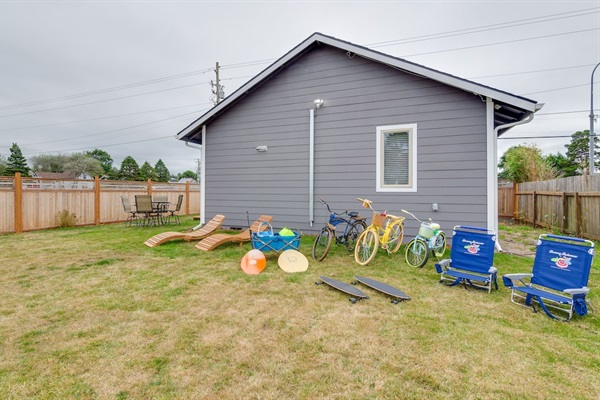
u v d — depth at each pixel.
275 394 1.84
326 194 7.10
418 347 2.38
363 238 5.06
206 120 8.09
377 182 6.60
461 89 5.89
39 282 3.97
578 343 2.45
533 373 2.06
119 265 4.81
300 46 7.03
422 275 4.30
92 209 10.27
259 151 7.80
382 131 6.56
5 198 8.12
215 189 8.32
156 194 12.70
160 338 2.51
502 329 2.68
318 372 2.06
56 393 1.85
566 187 7.95
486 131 5.73
